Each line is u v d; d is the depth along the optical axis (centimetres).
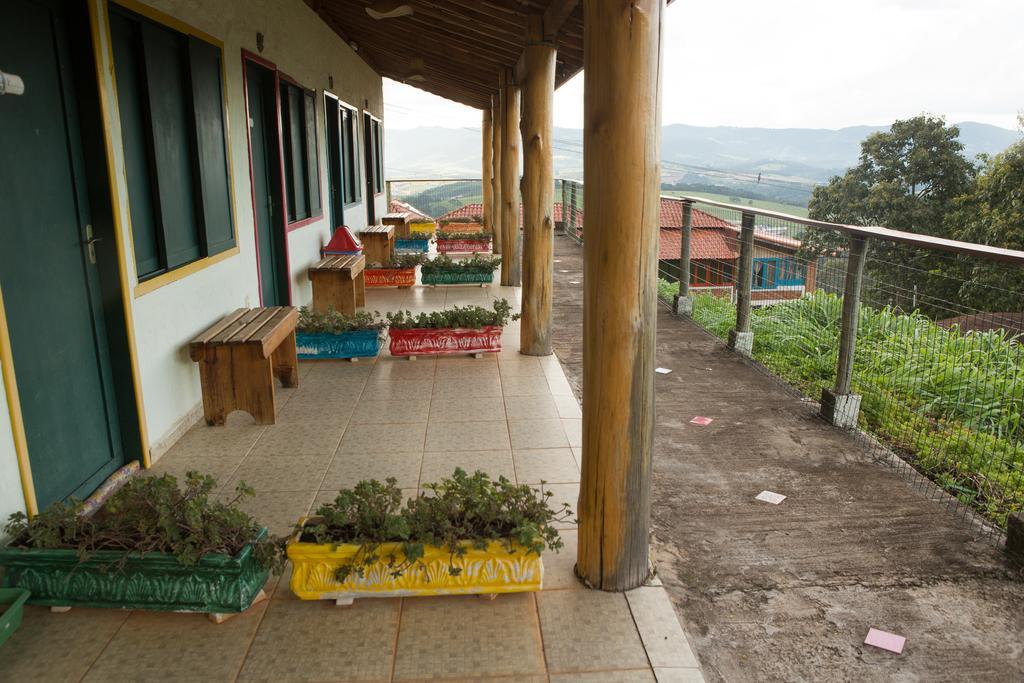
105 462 358
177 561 246
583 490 270
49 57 311
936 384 504
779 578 285
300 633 247
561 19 524
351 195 1080
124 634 246
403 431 434
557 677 228
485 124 1423
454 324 590
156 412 394
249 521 264
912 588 278
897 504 347
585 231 253
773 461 398
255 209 604
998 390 475
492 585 261
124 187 359
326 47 855
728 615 262
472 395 501
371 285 934
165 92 408
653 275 249
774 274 748
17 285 288
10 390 269
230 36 512
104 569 244
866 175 2455
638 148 235
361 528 261
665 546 309
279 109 636
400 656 236
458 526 264
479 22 682
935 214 2214
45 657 235
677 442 425
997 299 1113
